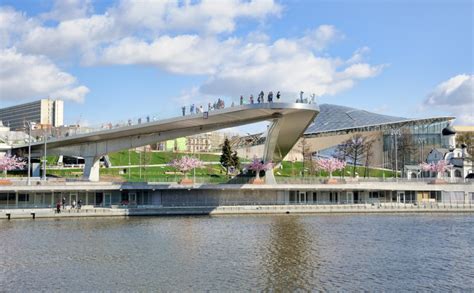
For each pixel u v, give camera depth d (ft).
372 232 186.19
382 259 136.36
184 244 156.35
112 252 143.13
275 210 258.57
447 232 188.14
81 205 254.68
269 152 295.07
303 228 195.31
